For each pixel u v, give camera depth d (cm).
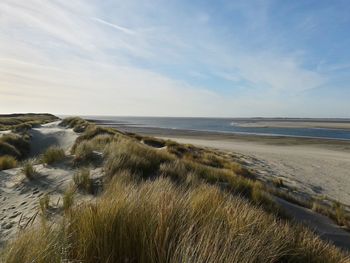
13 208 456
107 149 857
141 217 222
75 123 2875
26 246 188
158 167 729
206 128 9031
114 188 409
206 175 782
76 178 550
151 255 182
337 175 1792
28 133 2141
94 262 186
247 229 262
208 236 202
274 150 3178
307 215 732
